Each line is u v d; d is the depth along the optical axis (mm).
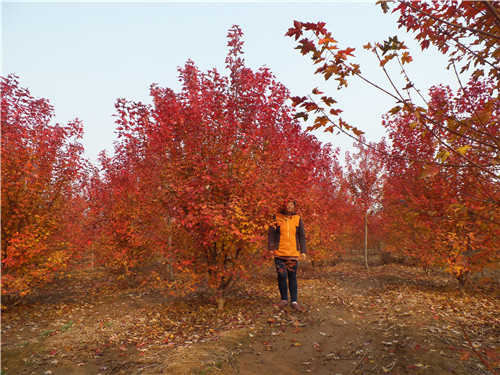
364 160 11945
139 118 4281
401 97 1456
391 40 1511
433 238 5523
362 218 12406
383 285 7734
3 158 4637
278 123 4820
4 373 2879
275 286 7305
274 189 4617
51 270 5219
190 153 4535
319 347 3590
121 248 7086
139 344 3660
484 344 3311
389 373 2855
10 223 4773
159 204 4938
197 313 4949
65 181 5648
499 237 1507
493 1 1345
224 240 4555
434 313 4500
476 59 1703
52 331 4070
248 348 3537
